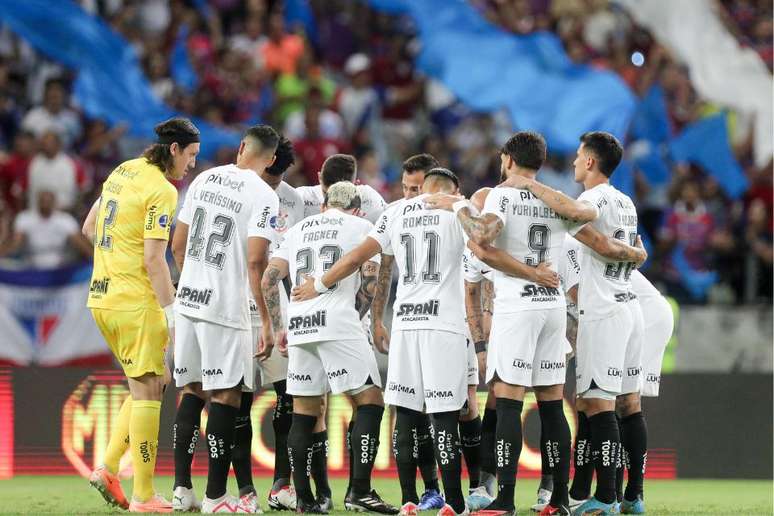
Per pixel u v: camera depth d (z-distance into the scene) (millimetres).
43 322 43094
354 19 62469
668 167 56312
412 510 25391
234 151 52219
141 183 26688
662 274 51250
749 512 28953
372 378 26547
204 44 58625
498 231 24406
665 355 42562
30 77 57031
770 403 39375
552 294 24938
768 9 63219
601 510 25984
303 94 57812
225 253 26625
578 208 24750
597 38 59531
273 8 62031
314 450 27812
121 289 26625
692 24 56938
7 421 38000
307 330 26281
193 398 27219
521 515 27750
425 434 27891
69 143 54688
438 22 56875
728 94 56656
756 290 50781
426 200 25797
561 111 54562
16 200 50938
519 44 55969
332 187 27172
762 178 55844
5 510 27656
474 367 27984
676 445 39219
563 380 25406
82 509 27906
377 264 26969
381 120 59094
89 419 38125
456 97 57906
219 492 26516
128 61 54438
